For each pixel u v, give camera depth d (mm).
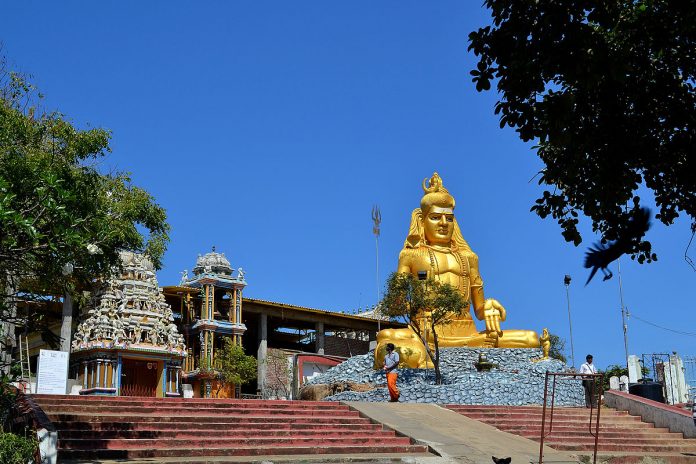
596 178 13094
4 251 14953
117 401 21234
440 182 42625
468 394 30859
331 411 23625
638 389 33531
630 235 7152
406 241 41969
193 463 16250
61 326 42219
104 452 16766
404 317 34594
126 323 41969
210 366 51688
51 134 22000
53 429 14727
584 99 12523
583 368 29984
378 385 34562
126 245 24547
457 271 40625
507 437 21734
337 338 66125
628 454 21516
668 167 13055
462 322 39625
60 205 15094
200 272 56375
